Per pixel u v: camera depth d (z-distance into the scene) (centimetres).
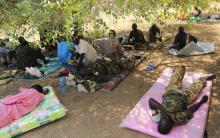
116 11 483
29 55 777
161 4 493
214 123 504
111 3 462
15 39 721
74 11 429
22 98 547
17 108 534
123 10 482
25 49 772
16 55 790
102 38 816
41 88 616
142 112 531
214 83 647
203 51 841
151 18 607
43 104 576
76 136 495
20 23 632
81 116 555
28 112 546
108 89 650
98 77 683
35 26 617
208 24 1150
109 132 498
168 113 466
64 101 615
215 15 1231
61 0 456
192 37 859
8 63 848
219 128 489
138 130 486
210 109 545
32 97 561
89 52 716
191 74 681
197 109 525
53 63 829
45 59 829
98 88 659
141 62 806
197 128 474
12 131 497
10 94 668
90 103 602
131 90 647
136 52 891
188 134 461
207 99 550
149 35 932
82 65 713
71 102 610
